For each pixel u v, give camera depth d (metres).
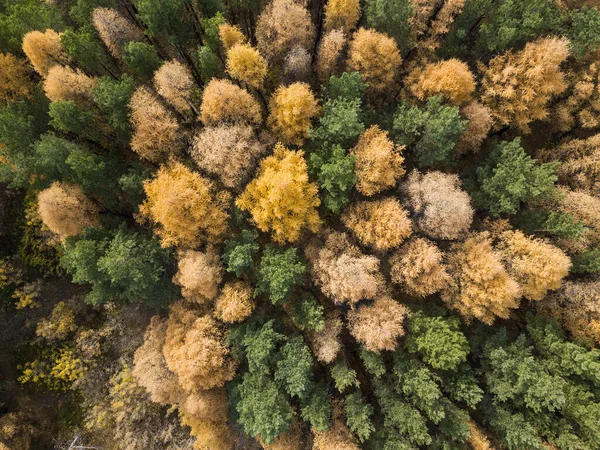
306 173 27.22
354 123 26.31
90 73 31.02
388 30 29.62
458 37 30.92
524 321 30.86
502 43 28.73
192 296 30.44
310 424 30.41
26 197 36.50
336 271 27.47
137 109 27.20
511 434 26.59
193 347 27.98
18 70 30.94
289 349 27.77
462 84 28.20
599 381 25.55
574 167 31.06
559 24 29.73
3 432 33.06
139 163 31.22
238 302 28.22
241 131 27.80
